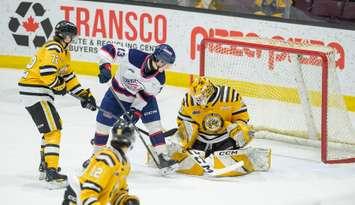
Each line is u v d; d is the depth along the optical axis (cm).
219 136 1683
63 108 2156
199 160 1622
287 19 2202
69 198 1206
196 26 2300
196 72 2322
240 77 1888
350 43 2145
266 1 2350
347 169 1722
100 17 2408
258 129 1922
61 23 1533
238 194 1527
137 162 1722
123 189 1196
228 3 2395
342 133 1789
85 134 1930
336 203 1527
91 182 1131
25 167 1666
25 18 2480
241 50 1867
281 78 1861
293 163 1756
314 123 1847
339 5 2389
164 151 1619
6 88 2323
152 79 1570
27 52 2500
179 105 2194
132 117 1588
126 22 2381
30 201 1451
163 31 2341
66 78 1574
